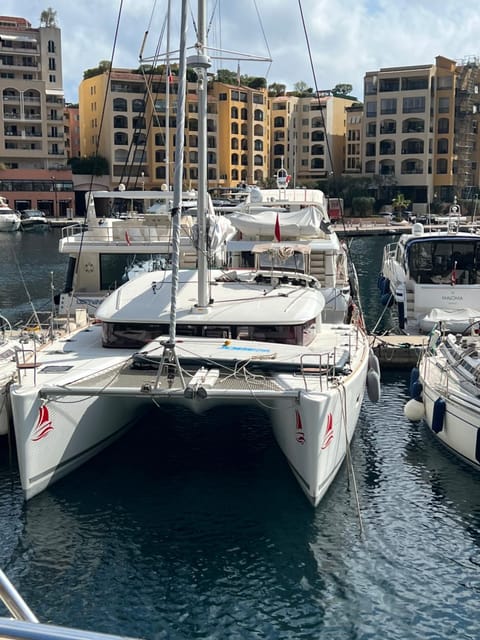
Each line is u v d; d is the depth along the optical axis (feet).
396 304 69.05
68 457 33.96
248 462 37.11
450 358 43.09
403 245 71.77
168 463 37.01
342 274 59.98
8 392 36.27
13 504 33.22
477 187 260.42
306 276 43.86
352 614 25.63
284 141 282.36
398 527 31.24
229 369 33.22
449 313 60.13
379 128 261.03
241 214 54.34
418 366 47.37
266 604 26.13
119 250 59.21
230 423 42.32
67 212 250.98
